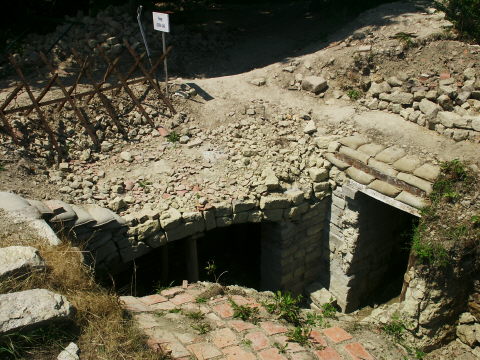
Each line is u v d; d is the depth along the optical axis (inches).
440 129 309.9
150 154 317.1
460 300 259.4
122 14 429.7
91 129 319.0
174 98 356.8
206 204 279.1
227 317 181.6
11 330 128.2
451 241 242.8
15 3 435.2
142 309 177.2
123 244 257.1
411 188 274.7
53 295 142.6
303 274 344.2
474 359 260.2
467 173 265.0
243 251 386.0
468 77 334.0
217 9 611.8
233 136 338.3
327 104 365.1
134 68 333.4
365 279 344.8
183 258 357.4
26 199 232.5
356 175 298.8
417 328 261.6
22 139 293.0
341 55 385.7
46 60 309.0
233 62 455.8
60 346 134.3
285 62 405.7
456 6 378.3
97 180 288.5
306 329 182.1
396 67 364.5
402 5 453.7
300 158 320.8
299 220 316.2
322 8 559.5
